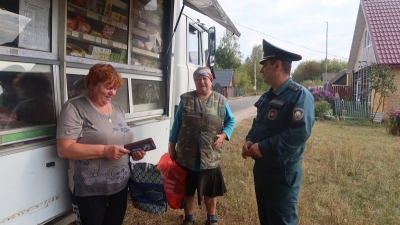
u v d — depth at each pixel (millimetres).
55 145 1958
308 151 6395
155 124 3219
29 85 1864
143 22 3193
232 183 4188
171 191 2830
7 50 1723
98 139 2010
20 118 1815
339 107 15039
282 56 2176
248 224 3189
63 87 2078
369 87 13969
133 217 3238
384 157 6066
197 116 2746
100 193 2059
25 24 1840
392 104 13609
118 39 2807
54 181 1951
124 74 2895
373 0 16688
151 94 3387
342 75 25453
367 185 4379
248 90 52406
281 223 2250
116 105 2322
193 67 5160
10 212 1653
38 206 1833
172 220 3242
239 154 5883
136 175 2320
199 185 2795
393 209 3574
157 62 3510
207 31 5777
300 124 2010
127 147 2133
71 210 2143
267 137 2221
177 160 2834
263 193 2338
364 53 17047
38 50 1924
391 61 13289
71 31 2258
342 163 5492
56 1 2020
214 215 3105
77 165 1978
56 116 2037
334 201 3779
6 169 1627
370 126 12133
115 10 2744
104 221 2246
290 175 2201
